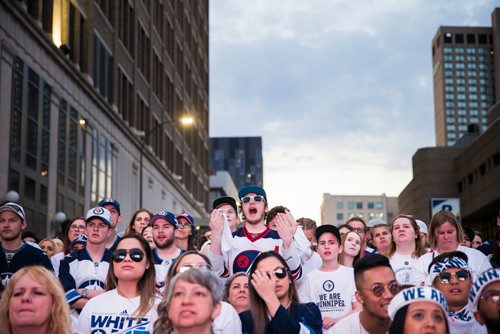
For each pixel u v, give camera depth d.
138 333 6.28
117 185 38.50
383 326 5.57
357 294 5.81
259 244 8.05
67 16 30.22
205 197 72.06
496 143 50.62
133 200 41.78
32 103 26.11
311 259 9.25
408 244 8.85
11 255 8.51
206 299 4.71
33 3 26.88
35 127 26.41
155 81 48.91
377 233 9.82
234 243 8.05
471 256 8.34
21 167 24.88
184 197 59.62
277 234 8.16
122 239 6.65
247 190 8.30
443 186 63.59
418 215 64.94
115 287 6.74
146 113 45.69
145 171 45.03
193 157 63.84
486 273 4.54
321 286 8.01
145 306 6.44
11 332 5.32
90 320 6.43
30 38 25.94
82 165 32.16
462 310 6.32
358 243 8.97
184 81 59.16
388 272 5.52
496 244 8.80
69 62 29.81
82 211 32.12
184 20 60.03
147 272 6.64
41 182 26.88
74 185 30.94
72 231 10.95
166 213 9.02
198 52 67.50
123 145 39.56
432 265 6.53
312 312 6.27
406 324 4.38
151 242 9.99
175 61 55.12
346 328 5.76
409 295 4.42
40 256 8.65
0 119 23.09
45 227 27.16
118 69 38.69
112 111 36.81
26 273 5.32
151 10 46.78
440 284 6.37
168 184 52.53
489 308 4.47
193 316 4.67
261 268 6.15
